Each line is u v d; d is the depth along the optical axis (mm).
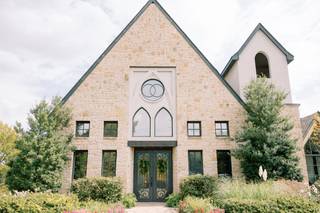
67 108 13766
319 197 9078
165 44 15594
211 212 7801
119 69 15039
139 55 15344
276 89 14383
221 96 14812
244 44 16125
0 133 12266
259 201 7758
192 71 15180
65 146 13055
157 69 15383
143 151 14766
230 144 14125
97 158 13602
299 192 9734
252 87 13914
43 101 13195
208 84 14984
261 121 13102
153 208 11891
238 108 14648
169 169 14477
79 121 14273
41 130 12680
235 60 16125
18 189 11648
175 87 15125
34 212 7828
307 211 7398
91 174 13375
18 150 12117
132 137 14312
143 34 15719
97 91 14625
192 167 13953
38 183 11773
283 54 16172
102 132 14016
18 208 7805
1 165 12062
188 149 13977
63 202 8422
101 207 9164
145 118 14727
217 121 14594
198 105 14648
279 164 12305
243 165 13242
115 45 15438
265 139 12586
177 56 15406
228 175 13828
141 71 15383
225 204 8164
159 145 14109
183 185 12516
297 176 12180
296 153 13805
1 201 7965
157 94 15125
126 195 12734
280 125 12969
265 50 16219
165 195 14055
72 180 13312
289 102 15219
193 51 15523
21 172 11766
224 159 14164
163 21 15992
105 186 11953
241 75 15688
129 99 14906
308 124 18109
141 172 14430
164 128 14586
